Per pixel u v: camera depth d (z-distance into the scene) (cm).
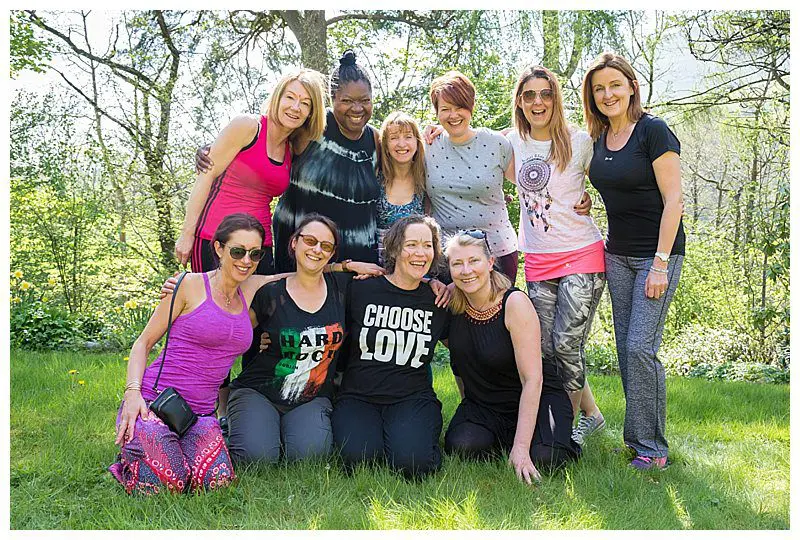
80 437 360
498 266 384
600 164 345
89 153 1065
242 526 270
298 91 341
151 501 286
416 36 1180
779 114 912
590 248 359
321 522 271
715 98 893
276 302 330
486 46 1038
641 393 345
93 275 996
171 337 309
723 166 1167
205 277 314
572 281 356
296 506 287
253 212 357
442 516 278
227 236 304
